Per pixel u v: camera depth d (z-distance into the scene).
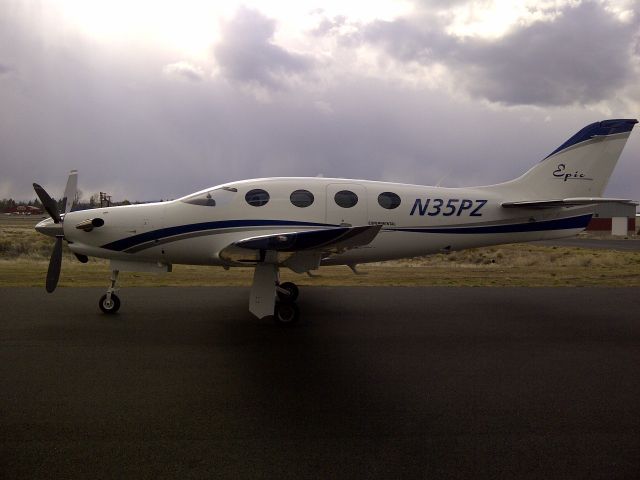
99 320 8.65
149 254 9.25
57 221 9.35
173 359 6.45
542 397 5.27
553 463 3.87
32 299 10.52
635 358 6.77
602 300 11.27
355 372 6.04
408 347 7.20
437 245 10.16
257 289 8.34
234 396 5.18
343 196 9.55
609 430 4.47
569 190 10.87
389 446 4.12
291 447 4.07
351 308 10.07
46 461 3.79
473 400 5.16
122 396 5.13
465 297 11.53
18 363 6.20
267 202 9.24
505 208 10.38
